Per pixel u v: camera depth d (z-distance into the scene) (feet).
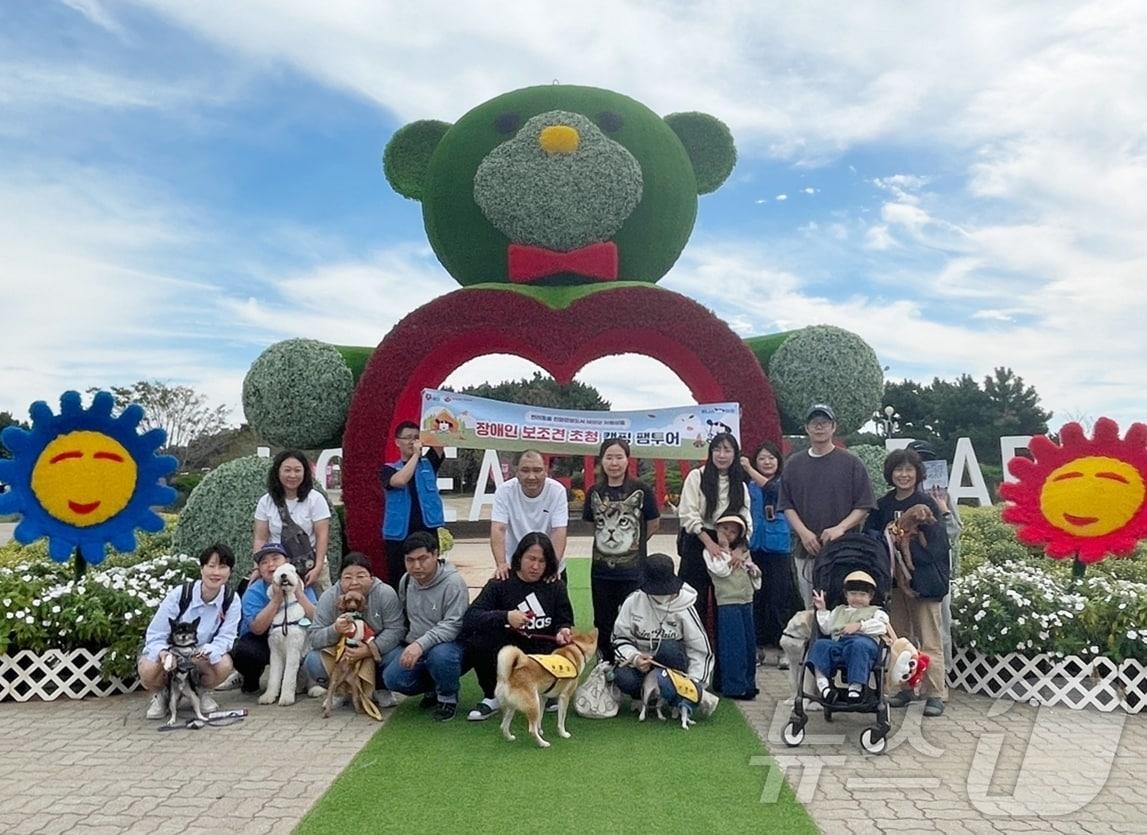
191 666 17.01
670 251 28.96
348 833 11.89
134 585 20.24
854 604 16.10
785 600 22.09
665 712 17.47
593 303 25.45
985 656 19.11
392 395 25.46
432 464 21.94
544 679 15.79
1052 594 19.31
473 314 25.62
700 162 30.81
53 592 19.52
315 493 20.67
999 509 39.58
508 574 17.66
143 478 22.17
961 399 143.95
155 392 110.63
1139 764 14.73
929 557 17.43
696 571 19.62
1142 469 20.57
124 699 19.12
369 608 18.04
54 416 21.52
